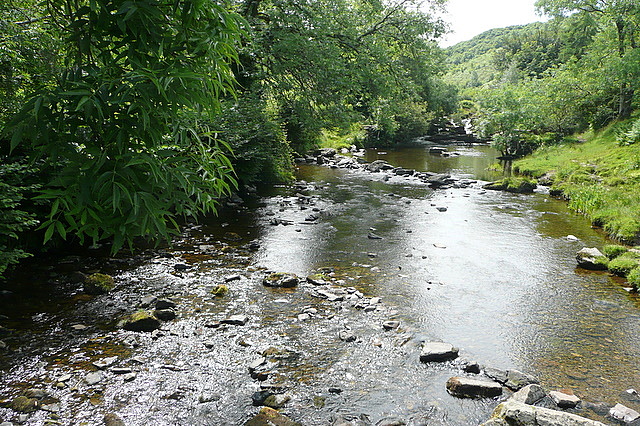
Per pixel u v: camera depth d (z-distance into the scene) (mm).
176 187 2514
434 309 8516
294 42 16891
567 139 34031
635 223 13680
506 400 5836
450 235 13742
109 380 5910
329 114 19047
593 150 28703
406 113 46219
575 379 6352
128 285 9008
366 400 5734
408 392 5938
